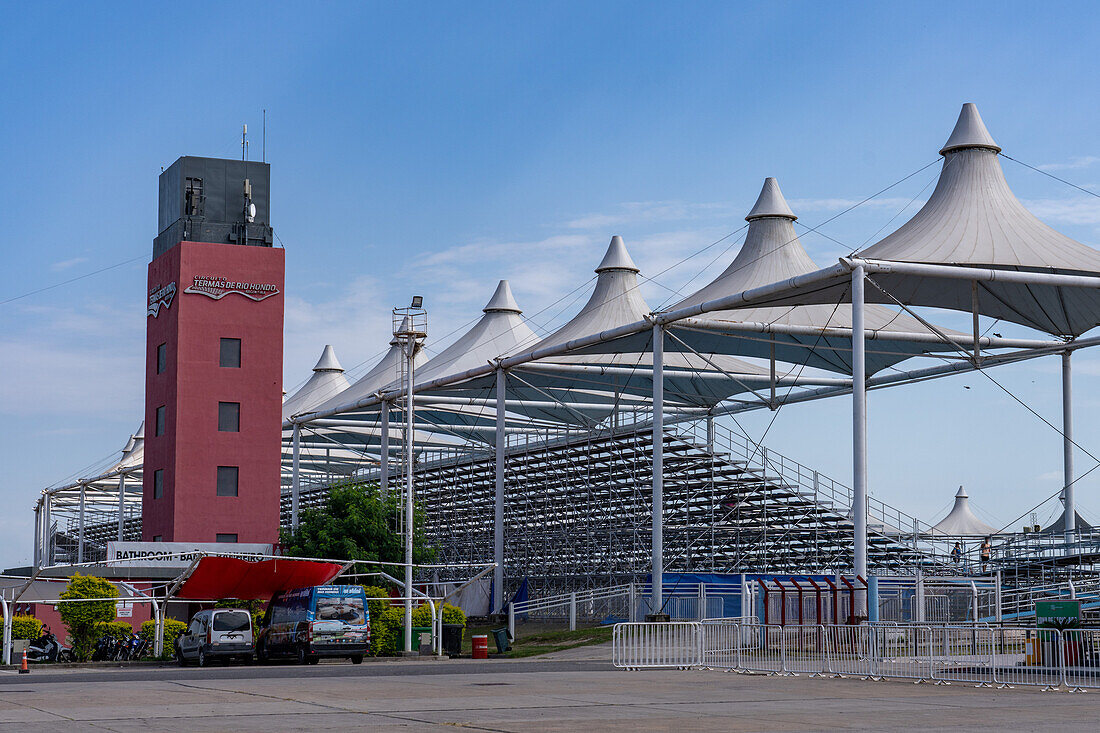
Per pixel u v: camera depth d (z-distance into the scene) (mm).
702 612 44312
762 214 52000
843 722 16750
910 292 47594
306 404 86562
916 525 55406
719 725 16312
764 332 49562
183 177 58375
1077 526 55906
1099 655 24266
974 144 44156
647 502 59969
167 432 55344
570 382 63781
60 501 105750
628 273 61625
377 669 31594
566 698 20891
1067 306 47531
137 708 18797
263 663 35969
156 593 50156
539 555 66812
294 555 50438
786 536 56219
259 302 56375
